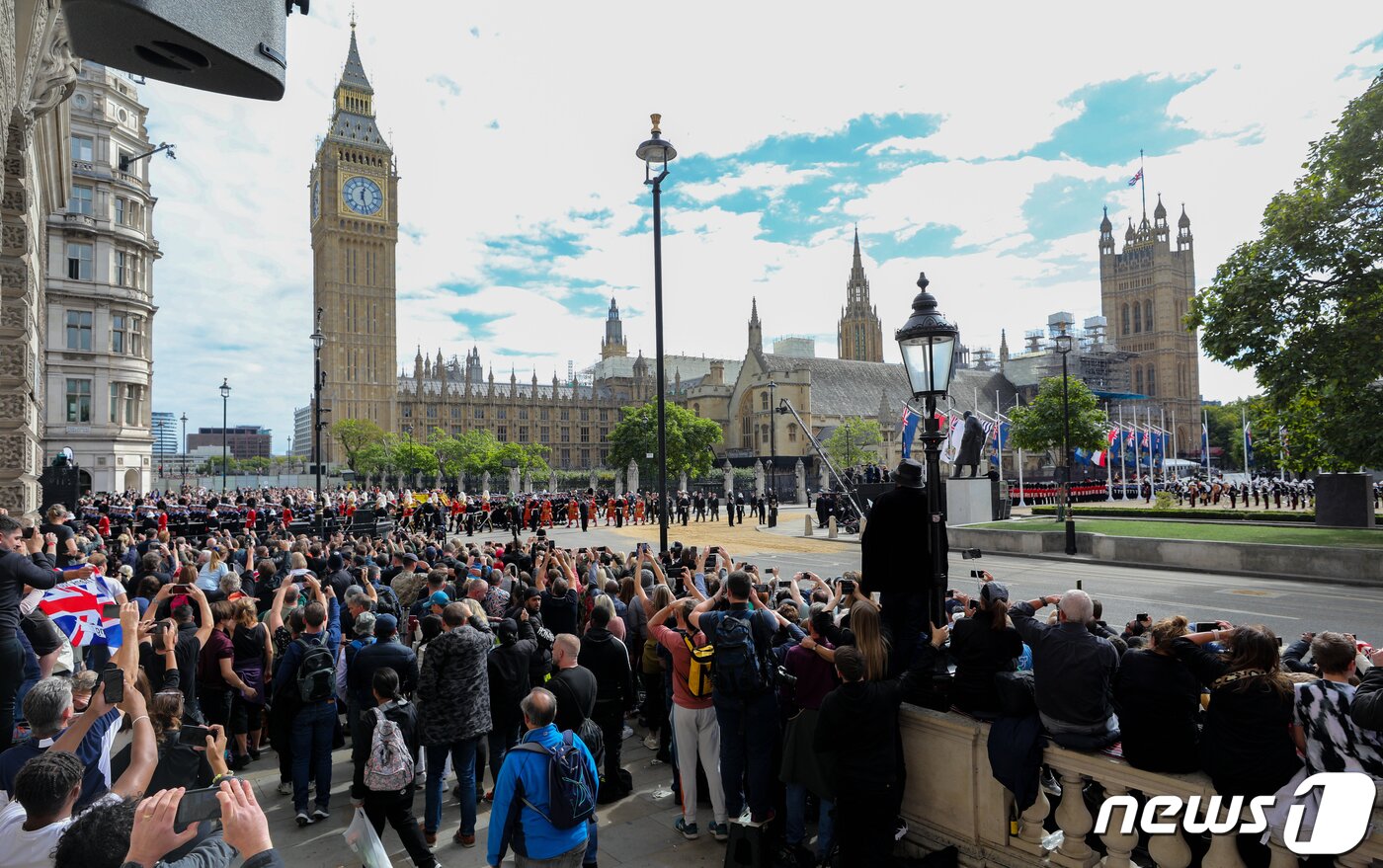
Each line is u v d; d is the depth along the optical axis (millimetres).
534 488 96000
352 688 7719
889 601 7195
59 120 20016
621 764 9359
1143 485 72938
